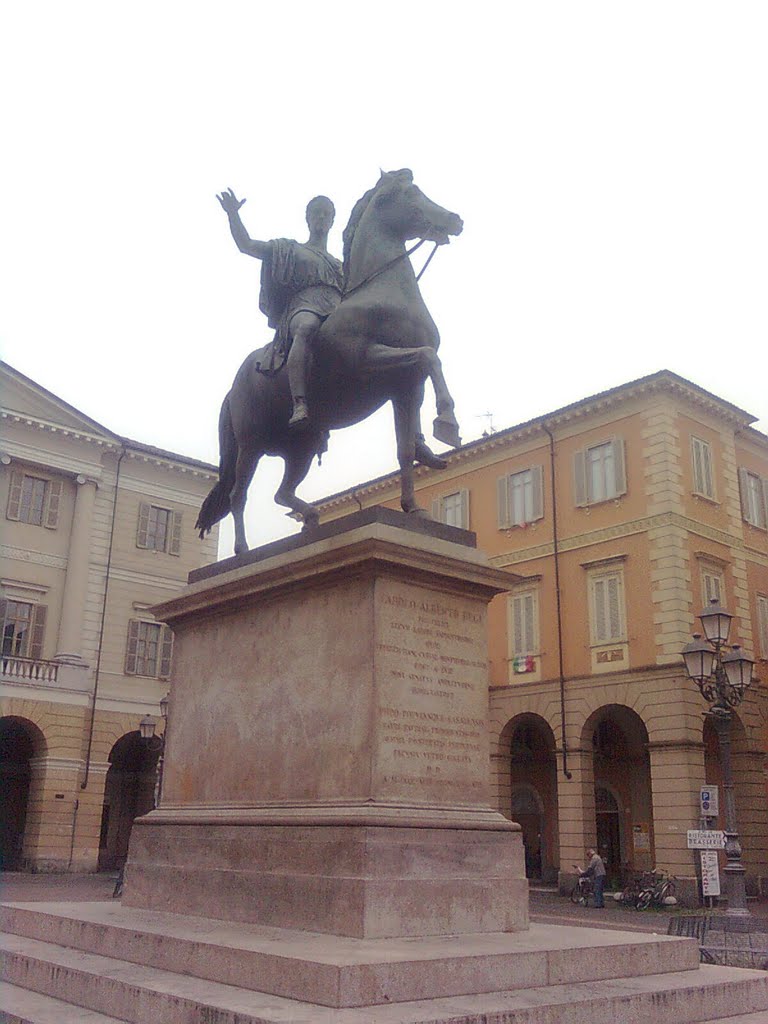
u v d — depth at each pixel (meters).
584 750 28.25
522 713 29.91
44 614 33.06
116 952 6.19
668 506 27.86
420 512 7.20
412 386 7.61
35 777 32.06
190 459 37.03
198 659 8.08
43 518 33.69
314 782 6.61
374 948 5.30
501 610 31.27
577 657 28.94
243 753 7.29
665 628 27.08
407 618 6.66
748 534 30.67
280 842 6.45
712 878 19.69
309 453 8.99
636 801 29.77
